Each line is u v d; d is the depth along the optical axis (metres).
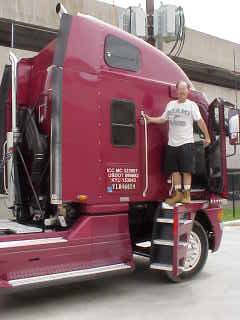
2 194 7.80
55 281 6.09
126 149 7.11
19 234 6.22
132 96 7.22
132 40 7.37
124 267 6.84
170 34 13.05
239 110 7.86
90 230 6.63
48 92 6.84
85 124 6.65
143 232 8.16
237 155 24.92
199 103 8.17
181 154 7.34
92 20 6.92
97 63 6.83
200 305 6.47
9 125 7.75
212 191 8.15
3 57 15.65
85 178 6.63
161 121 7.38
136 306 6.43
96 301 6.66
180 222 7.09
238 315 6.05
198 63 23.77
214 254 10.37
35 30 16.92
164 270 7.13
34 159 7.00
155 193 7.46
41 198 7.02
